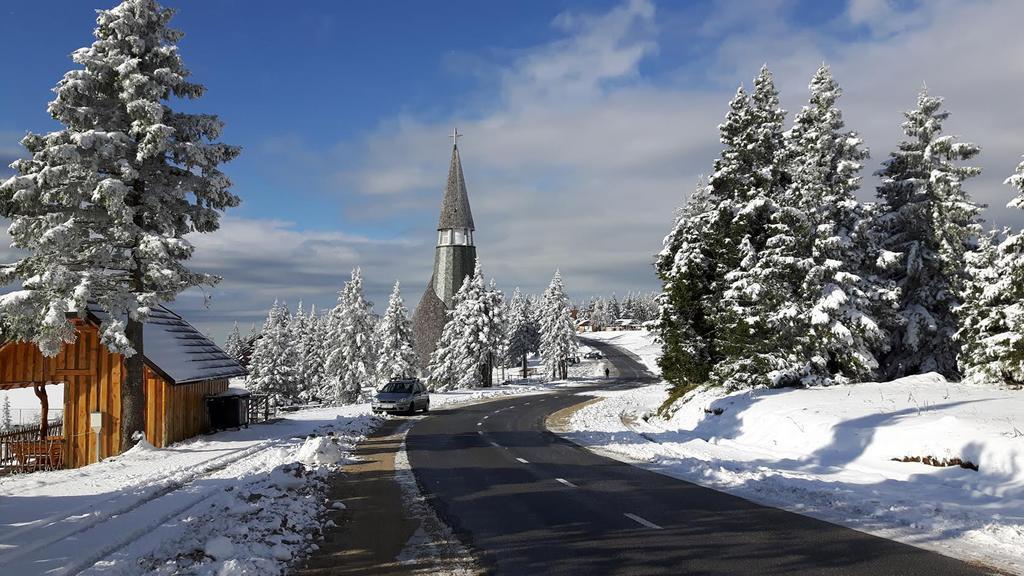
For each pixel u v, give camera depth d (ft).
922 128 104.58
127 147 62.39
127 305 61.77
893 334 108.06
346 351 219.20
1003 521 31.68
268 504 35.68
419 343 293.64
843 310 92.32
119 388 74.13
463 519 34.58
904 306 107.76
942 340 104.27
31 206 61.36
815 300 94.68
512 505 38.19
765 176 101.86
